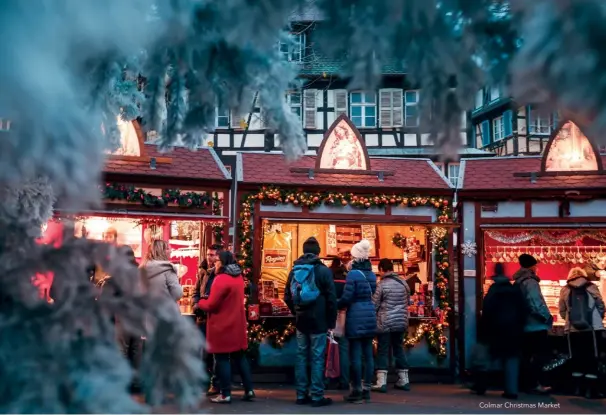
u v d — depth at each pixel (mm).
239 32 1365
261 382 9336
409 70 1397
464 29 1312
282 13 1338
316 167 9859
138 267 1455
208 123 2127
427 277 10250
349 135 10070
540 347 8711
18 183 1353
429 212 10031
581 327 8539
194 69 1875
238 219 9430
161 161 9125
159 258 6973
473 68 1345
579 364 8570
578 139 9938
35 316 1343
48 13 1035
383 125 19422
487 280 10227
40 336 1327
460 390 8930
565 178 9867
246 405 7312
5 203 1425
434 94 1423
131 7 1126
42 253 1381
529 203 9875
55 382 1291
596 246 10477
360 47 1324
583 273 8859
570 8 987
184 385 1403
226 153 18422
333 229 10742
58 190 1224
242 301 7492
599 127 1003
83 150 1166
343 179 9852
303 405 7375
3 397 1288
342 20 1309
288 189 9578
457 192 9969
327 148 9992
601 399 8211
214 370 7984
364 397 7750
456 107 1415
